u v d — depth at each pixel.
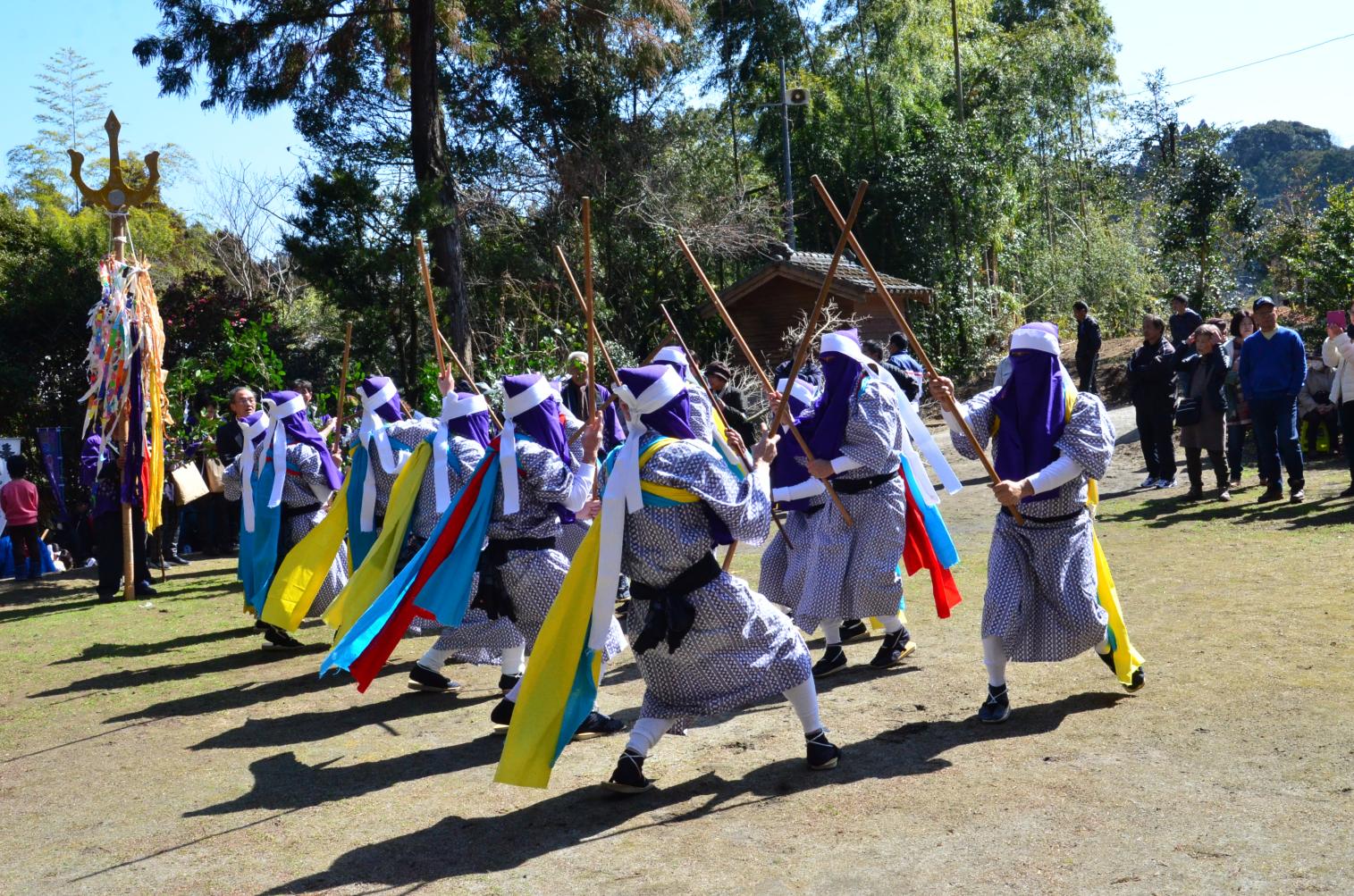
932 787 4.30
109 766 5.47
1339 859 3.39
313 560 7.44
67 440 18.53
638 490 4.32
